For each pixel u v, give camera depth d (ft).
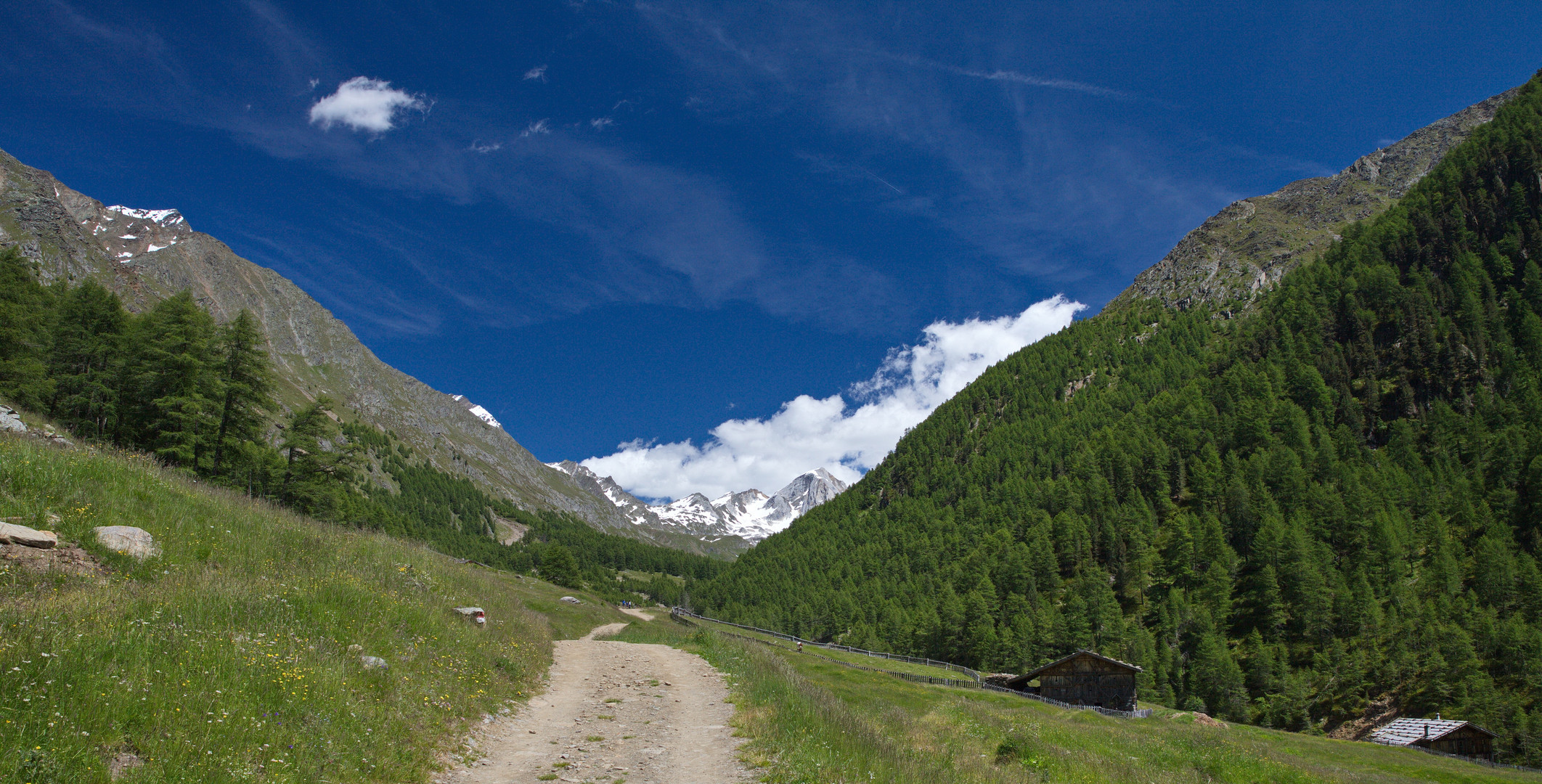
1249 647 358.84
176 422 154.40
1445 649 308.81
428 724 43.60
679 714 59.16
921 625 429.79
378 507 386.11
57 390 164.86
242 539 70.49
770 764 43.78
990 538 536.83
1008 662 376.27
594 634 159.63
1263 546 423.23
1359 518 434.30
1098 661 188.75
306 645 46.19
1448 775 144.87
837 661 208.95
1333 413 561.02
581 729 52.24
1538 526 392.47
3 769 24.53
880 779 42.96
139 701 32.09
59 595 43.73
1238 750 99.60
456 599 83.71
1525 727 267.59
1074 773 72.64
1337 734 298.76
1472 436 483.10
